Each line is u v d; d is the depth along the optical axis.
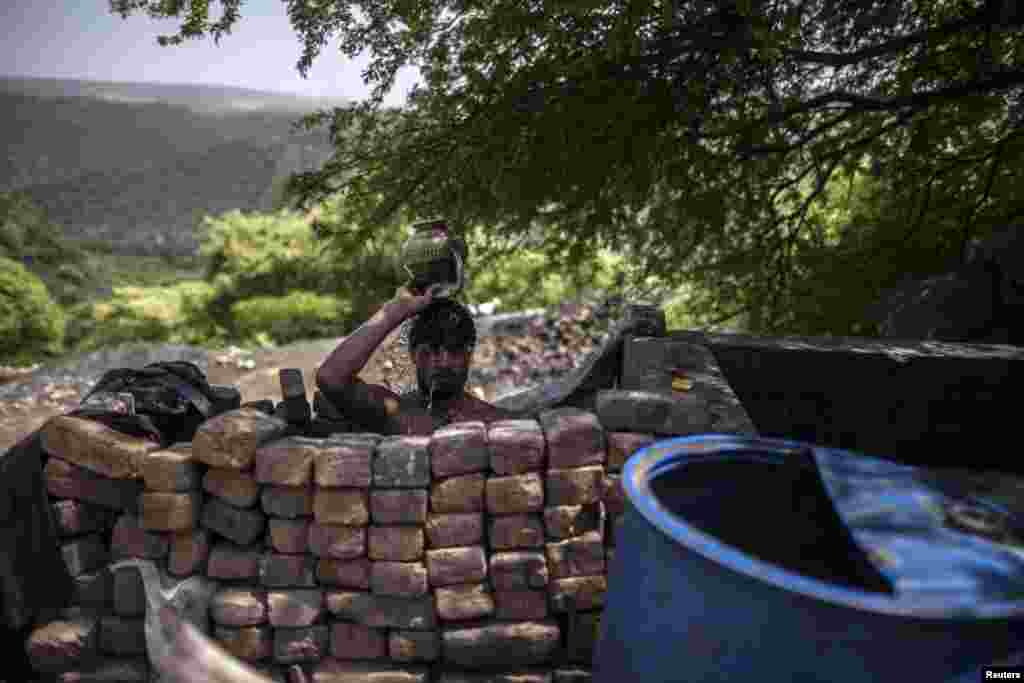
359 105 4.73
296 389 2.50
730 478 1.71
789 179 7.00
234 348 12.22
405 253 2.60
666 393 2.70
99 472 2.13
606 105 4.62
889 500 1.44
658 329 3.47
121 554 2.16
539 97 4.40
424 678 2.14
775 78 5.44
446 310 2.63
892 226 7.68
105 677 2.12
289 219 19.72
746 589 1.32
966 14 5.19
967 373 3.53
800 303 7.55
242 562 2.14
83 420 2.19
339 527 2.09
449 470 2.09
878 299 7.04
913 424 3.62
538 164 4.77
